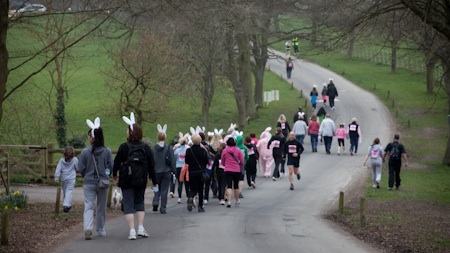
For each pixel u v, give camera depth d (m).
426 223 28.27
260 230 25.16
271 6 61.69
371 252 21.48
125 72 56.47
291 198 36.94
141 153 21.89
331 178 45.38
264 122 80.38
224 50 67.62
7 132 49.22
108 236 23.23
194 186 30.83
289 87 106.94
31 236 22.91
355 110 86.44
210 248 20.73
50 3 36.22
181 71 62.00
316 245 22.16
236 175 32.94
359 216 30.06
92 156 22.47
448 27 27.17
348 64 130.50
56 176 29.08
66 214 28.48
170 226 25.75
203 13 52.53
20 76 70.38
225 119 83.88
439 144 65.94
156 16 37.59
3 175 36.03
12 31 63.75
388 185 42.03
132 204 22.23
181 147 35.19
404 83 109.69
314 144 58.69
